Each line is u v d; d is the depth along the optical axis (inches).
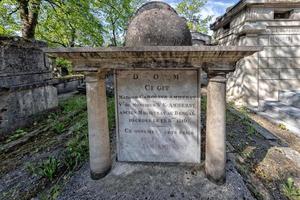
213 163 102.1
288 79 305.7
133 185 103.7
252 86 307.0
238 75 322.0
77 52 88.8
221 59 90.7
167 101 118.7
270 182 111.7
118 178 109.9
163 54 88.1
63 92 455.2
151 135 123.3
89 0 349.4
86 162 129.5
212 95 97.1
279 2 278.4
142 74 117.6
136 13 118.4
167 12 106.0
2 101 183.5
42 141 175.6
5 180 117.3
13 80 199.3
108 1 395.9
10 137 179.6
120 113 123.6
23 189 108.3
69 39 538.0
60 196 97.7
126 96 121.3
